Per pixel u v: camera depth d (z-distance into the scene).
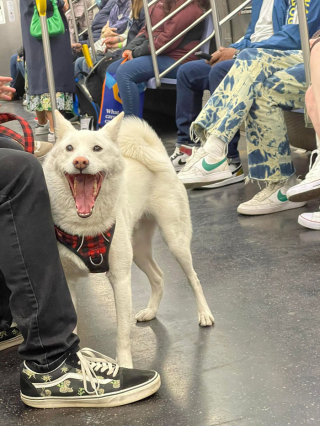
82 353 1.51
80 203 1.48
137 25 5.37
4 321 1.83
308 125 3.21
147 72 4.70
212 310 2.02
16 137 1.76
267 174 3.14
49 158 1.60
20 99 9.86
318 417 1.32
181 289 2.24
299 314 1.90
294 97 3.13
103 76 5.27
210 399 1.43
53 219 1.53
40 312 1.39
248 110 3.15
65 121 1.65
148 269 2.02
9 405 1.49
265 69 3.12
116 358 1.62
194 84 4.21
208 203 3.45
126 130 1.96
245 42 3.96
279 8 3.63
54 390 1.44
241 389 1.47
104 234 1.54
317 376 1.51
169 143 5.39
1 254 1.38
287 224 2.92
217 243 2.73
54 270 1.41
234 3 5.12
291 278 2.22
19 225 1.37
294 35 3.37
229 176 3.71
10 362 1.74
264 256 2.50
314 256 2.43
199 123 3.50
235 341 1.76
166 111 6.81
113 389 1.43
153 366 1.64
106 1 6.76
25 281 1.38
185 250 2.00
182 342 1.79
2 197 1.36
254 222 3.01
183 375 1.57
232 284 2.23
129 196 1.86
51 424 1.37
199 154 3.64
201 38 4.82
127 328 1.60
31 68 5.66
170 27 4.55
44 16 3.85
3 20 10.58
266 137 3.11
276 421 1.31
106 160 1.56
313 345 1.68
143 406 1.42
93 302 2.17
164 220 1.99
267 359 1.62
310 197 2.87
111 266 1.59
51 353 1.43
